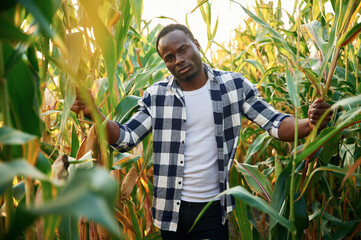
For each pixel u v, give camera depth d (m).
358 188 1.47
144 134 1.31
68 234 0.65
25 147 0.54
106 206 0.31
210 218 1.27
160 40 1.23
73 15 1.06
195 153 1.27
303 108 1.59
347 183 1.42
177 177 1.27
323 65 1.04
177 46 1.19
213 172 1.28
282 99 1.76
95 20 0.49
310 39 1.53
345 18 0.97
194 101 1.28
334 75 1.52
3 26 0.38
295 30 1.74
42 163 0.64
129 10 1.01
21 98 0.52
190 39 1.27
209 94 1.28
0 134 0.43
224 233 1.29
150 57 1.77
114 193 0.33
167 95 1.30
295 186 1.14
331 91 1.55
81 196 0.30
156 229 1.64
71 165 0.88
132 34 1.61
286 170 1.08
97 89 1.17
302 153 0.77
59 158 0.74
